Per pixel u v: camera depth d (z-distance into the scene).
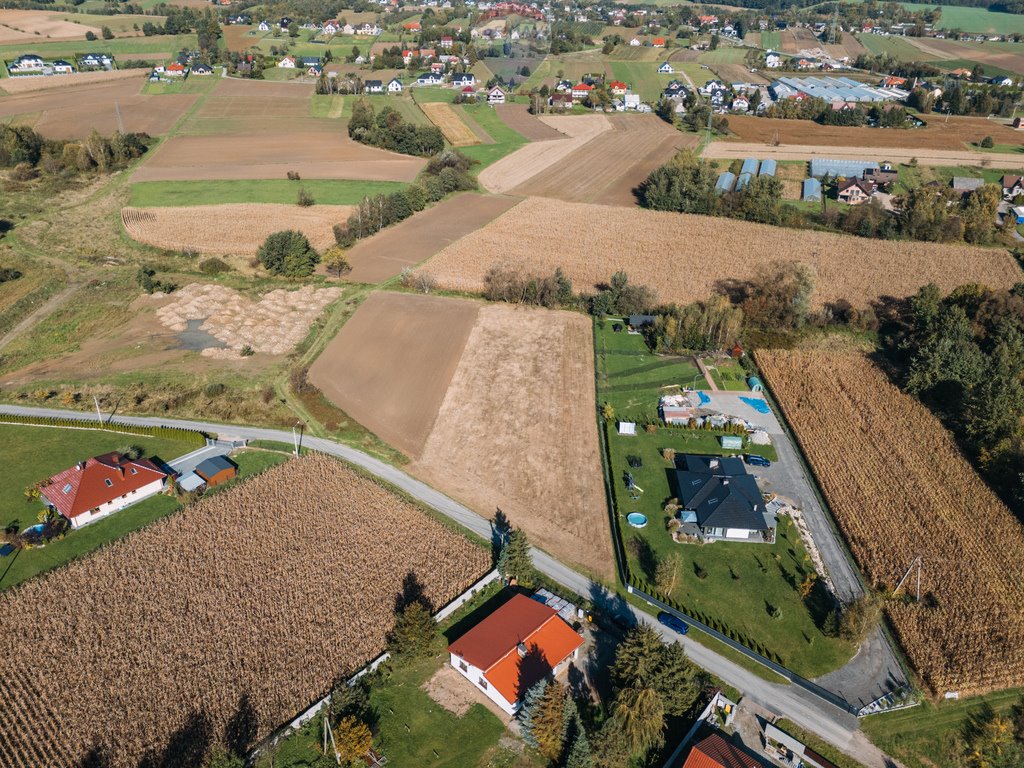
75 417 91.12
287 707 55.06
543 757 52.53
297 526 73.31
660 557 71.12
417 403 95.88
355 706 53.97
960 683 58.59
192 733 52.84
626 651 55.69
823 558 71.50
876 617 61.03
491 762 52.09
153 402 94.69
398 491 79.69
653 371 104.25
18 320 115.19
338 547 70.62
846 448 87.25
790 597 66.88
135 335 111.25
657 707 52.56
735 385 101.25
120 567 67.56
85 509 72.94
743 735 54.38
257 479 80.38
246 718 54.03
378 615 63.28
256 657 58.84
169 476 79.12
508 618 61.03
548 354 107.62
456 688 57.94
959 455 85.62
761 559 71.12
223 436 88.75
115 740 52.41
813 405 96.06
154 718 53.94
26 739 52.41
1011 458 80.69
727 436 88.12
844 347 111.00
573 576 68.88
